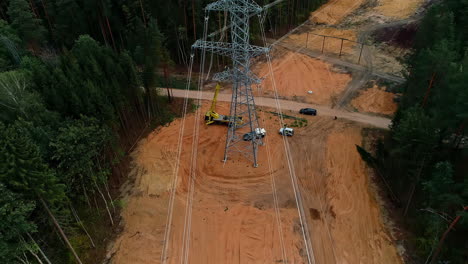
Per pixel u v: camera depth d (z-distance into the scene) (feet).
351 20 287.48
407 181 124.88
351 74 215.31
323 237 112.27
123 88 153.48
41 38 200.23
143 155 152.56
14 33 196.54
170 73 224.53
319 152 151.12
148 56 161.79
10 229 76.84
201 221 119.14
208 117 170.81
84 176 114.93
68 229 105.29
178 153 153.17
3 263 77.97
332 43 256.52
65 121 116.26
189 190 132.98
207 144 159.43
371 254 106.52
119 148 146.41
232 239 112.16
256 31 252.42
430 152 108.78
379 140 155.43
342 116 176.96
